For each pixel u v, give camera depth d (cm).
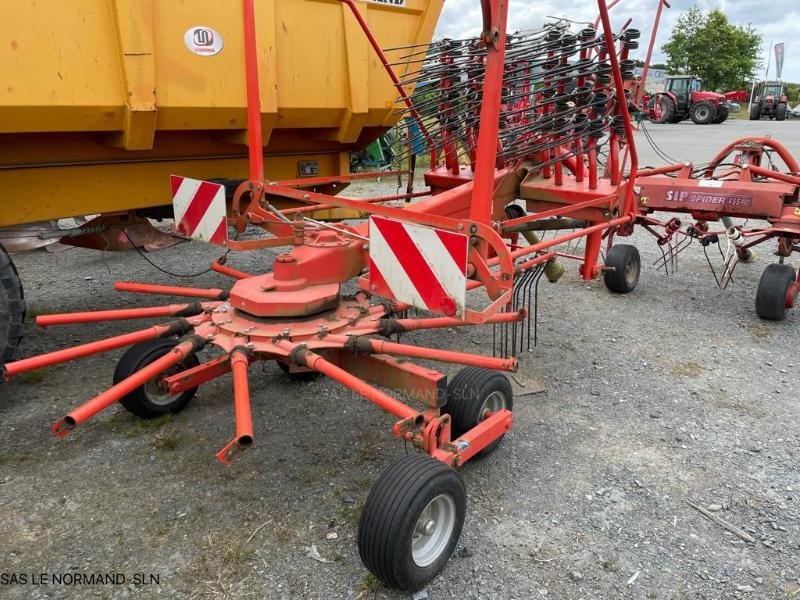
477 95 433
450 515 255
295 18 451
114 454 339
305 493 308
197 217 370
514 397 409
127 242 545
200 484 315
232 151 491
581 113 429
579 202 451
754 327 537
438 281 261
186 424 370
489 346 493
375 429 367
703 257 774
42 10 329
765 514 295
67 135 390
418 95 471
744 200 549
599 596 247
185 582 253
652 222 614
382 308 346
